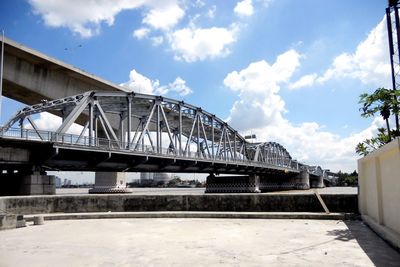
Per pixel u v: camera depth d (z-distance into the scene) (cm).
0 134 2575
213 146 5866
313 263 759
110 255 859
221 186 6881
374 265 736
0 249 946
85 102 3697
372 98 1323
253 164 6694
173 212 1656
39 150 2920
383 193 1140
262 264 755
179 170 4866
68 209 1736
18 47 3816
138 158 3909
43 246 980
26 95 4388
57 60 4275
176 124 6281
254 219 1520
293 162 11688
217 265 753
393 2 1819
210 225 1355
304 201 1612
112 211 1753
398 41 1762
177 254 860
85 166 3441
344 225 1308
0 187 2811
